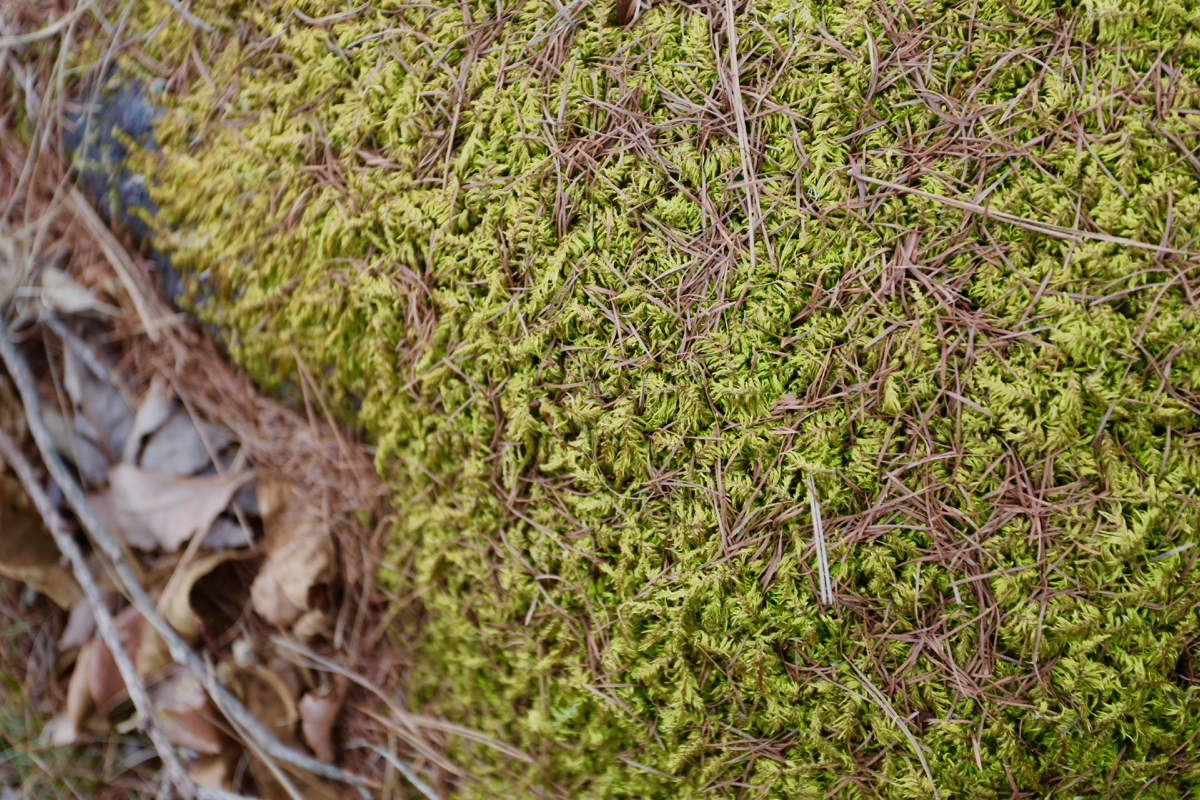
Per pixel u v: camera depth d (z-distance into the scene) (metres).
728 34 1.17
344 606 1.28
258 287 1.24
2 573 1.34
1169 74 1.15
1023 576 1.15
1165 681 1.15
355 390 1.24
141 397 1.32
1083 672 1.15
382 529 1.27
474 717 1.25
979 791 1.16
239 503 1.30
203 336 1.29
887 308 1.16
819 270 1.16
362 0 1.22
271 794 1.29
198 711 1.28
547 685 1.21
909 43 1.17
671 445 1.17
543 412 1.18
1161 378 1.14
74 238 1.32
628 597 1.18
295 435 1.28
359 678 1.28
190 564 1.28
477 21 1.20
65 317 1.33
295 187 1.23
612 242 1.18
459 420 1.21
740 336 1.17
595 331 1.18
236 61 1.25
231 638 1.30
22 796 1.34
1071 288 1.15
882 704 1.16
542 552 1.20
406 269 1.21
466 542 1.22
